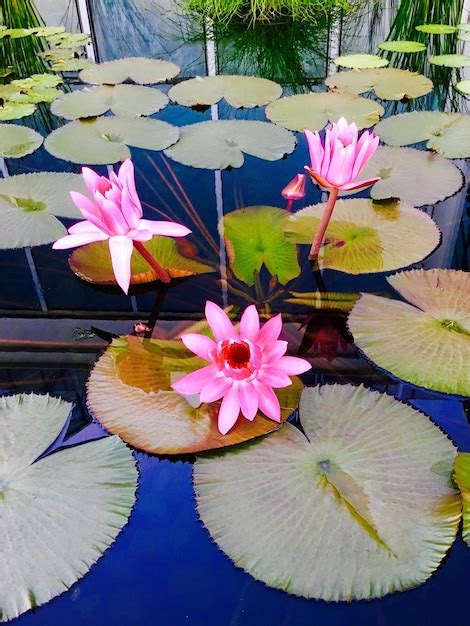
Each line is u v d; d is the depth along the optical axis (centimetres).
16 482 57
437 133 116
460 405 65
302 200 103
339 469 57
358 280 84
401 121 121
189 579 51
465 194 101
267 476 57
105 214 67
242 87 141
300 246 89
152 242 89
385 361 68
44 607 49
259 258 87
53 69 168
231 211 98
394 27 195
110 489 57
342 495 55
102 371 68
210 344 59
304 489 55
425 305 75
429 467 57
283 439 60
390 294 81
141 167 115
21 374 72
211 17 209
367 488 55
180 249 90
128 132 117
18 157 113
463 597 49
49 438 62
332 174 75
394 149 109
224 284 84
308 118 124
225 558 52
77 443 61
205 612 49
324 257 86
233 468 58
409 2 193
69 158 110
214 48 188
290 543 51
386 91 140
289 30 199
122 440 61
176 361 70
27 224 92
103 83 148
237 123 118
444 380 66
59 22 214
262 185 108
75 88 161
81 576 50
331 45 188
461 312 74
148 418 62
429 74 165
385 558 50
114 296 83
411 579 48
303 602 49
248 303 80
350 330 72
